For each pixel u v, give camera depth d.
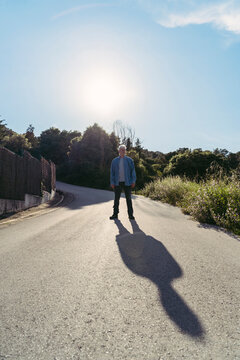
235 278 1.79
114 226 3.98
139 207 7.46
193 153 25.38
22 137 40.84
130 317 1.19
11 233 3.66
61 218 5.29
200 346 0.97
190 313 1.24
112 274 1.79
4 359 0.86
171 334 1.05
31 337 1.00
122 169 4.84
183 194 9.27
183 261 2.17
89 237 3.13
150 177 35.62
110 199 11.83
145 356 0.90
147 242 2.86
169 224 4.43
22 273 1.80
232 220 4.45
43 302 1.33
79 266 1.97
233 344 0.99
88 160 42.53
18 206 7.96
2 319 1.15
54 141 59.97
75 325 1.11
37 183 10.65
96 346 0.96
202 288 1.58
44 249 2.54
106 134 45.19
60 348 0.94
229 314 1.25
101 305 1.30
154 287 1.57
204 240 3.21
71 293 1.45
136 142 57.81
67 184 36.22
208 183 6.57
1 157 6.64
